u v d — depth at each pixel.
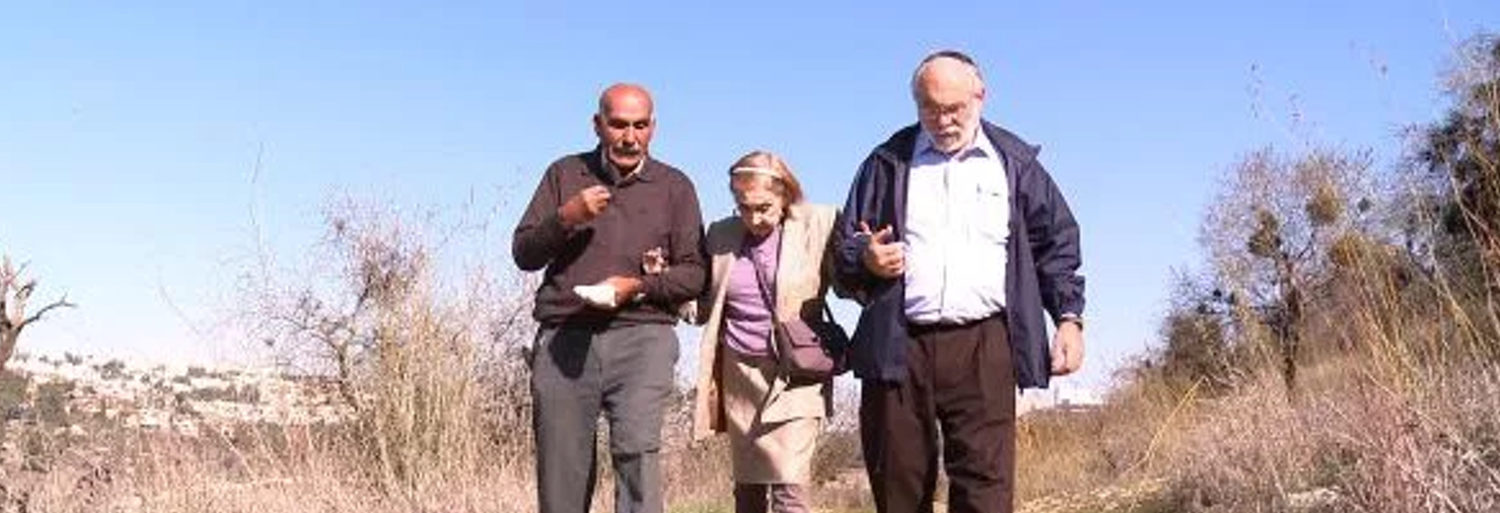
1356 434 5.98
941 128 4.66
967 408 4.64
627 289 5.23
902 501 4.73
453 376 10.15
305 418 9.45
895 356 4.66
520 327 11.21
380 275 10.59
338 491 8.58
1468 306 5.55
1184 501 8.86
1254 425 7.60
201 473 8.03
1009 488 4.66
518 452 10.11
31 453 7.69
